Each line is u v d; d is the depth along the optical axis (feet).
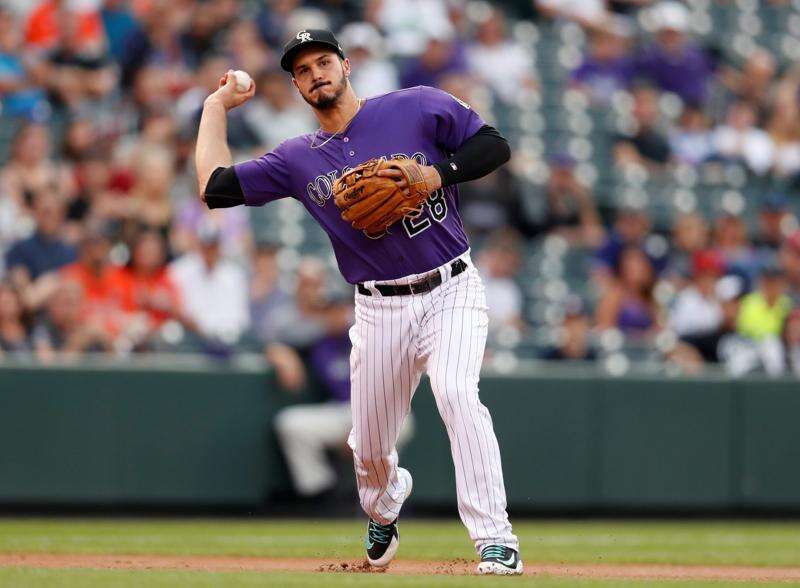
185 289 113.60
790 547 84.89
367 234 51.96
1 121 139.23
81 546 74.38
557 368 114.62
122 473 102.17
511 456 108.37
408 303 52.29
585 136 157.48
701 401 112.37
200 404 104.53
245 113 137.28
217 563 62.64
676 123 164.76
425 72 149.69
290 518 106.63
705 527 105.60
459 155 51.75
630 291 129.80
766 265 130.00
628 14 183.01
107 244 113.70
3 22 143.23
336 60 52.42
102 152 128.98
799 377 114.21
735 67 183.42
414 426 107.14
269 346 107.45
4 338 103.91
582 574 58.13
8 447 100.01
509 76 160.56
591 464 110.11
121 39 145.69
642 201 152.87
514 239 138.92
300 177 53.26
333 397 107.34
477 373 51.75
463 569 59.36
